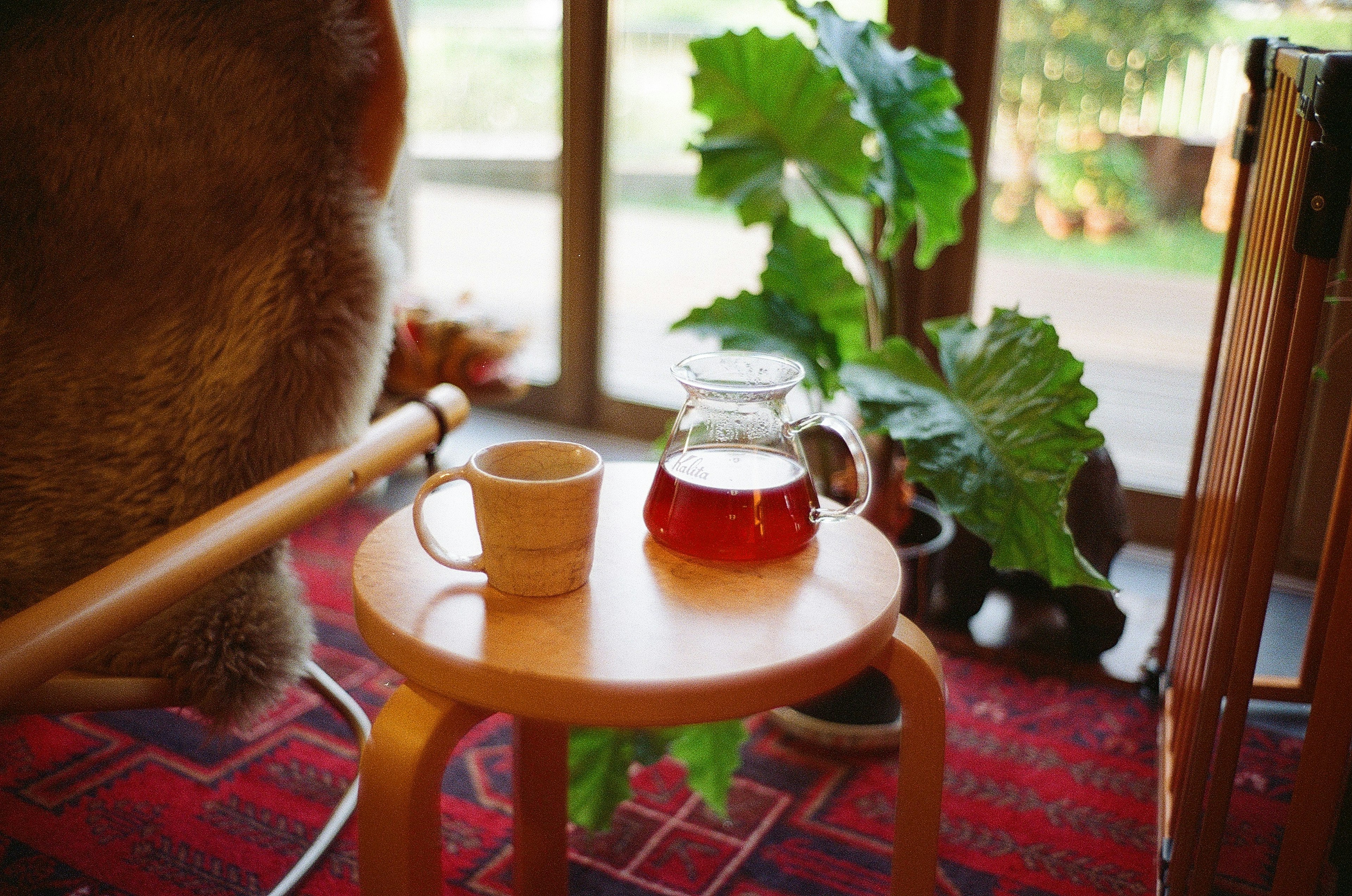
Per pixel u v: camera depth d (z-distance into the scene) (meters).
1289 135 0.95
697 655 0.66
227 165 1.06
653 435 2.34
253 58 1.05
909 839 0.84
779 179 1.44
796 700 0.66
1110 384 2.81
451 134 3.54
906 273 1.93
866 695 1.36
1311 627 1.38
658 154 3.88
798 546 0.78
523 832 1.02
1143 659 1.62
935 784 0.82
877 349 1.22
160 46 1.07
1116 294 3.51
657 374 2.73
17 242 1.11
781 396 0.78
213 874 1.13
